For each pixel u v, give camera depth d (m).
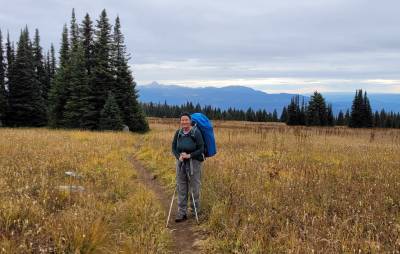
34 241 5.47
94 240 5.64
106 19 42.88
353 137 31.97
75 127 41.91
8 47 48.53
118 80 43.03
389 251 5.32
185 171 7.90
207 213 7.78
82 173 11.05
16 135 22.31
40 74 58.19
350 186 9.12
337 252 5.23
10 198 6.94
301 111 84.25
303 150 16.86
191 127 8.00
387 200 7.84
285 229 6.18
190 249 6.30
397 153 16.14
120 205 7.86
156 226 6.95
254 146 19.25
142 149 19.03
